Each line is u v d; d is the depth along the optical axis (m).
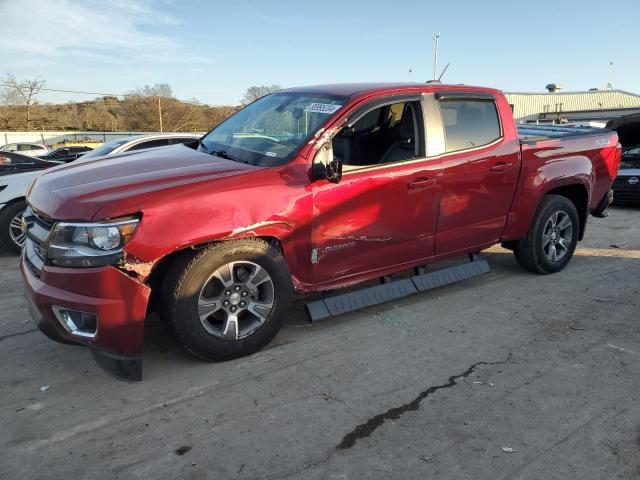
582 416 2.97
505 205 4.88
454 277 4.85
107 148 8.09
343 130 3.89
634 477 2.48
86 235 2.98
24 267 3.43
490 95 4.76
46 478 2.43
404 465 2.54
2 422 2.87
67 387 3.25
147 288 3.05
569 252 5.62
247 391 3.19
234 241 3.34
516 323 4.27
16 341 3.92
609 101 63.03
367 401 3.10
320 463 2.54
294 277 3.74
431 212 4.32
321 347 3.79
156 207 3.06
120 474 2.46
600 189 5.81
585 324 4.27
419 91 4.29
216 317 3.52
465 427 2.85
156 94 74.50
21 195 6.69
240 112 4.91
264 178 3.47
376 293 4.34
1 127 70.38
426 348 3.80
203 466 2.52
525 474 2.49
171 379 3.33
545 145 5.12
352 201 3.81
